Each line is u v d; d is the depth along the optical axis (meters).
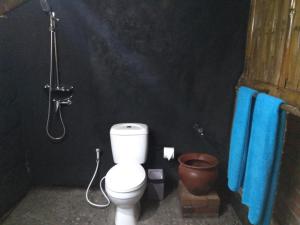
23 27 2.24
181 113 2.43
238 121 1.70
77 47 2.28
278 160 1.34
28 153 2.51
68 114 2.43
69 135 2.47
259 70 1.87
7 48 2.19
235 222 2.11
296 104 1.34
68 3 2.19
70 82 2.36
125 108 2.42
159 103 2.41
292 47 1.42
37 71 2.34
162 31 2.25
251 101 1.58
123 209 1.98
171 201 2.40
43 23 2.23
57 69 2.32
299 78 1.34
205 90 2.36
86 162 2.54
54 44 2.27
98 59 2.31
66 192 2.52
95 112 2.43
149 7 2.20
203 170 2.04
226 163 2.48
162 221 2.11
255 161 1.42
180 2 2.18
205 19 2.21
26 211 2.21
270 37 1.70
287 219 1.44
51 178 2.57
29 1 2.18
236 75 2.30
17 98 2.36
